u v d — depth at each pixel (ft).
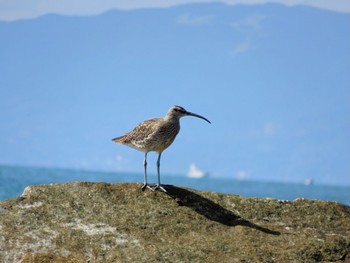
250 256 53.06
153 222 57.26
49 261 51.75
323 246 54.95
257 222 59.26
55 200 58.90
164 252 52.95
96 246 53.57
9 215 56.34
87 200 59.31
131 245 53.93
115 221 56.95
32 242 53.52
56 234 54.60
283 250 54.19
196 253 53.06
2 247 53.01
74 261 51.98
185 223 57.67
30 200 58.49
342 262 53.93
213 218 58.95
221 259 52.65
